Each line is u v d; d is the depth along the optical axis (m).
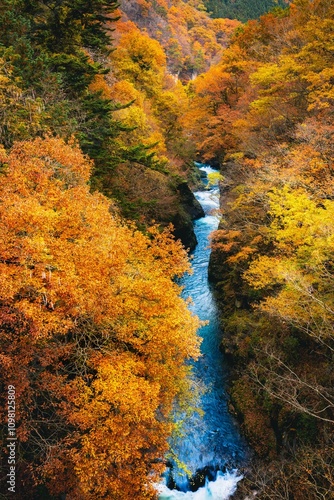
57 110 14.41
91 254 8.90
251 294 19.42
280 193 13.87
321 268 12.11
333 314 11.27
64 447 9.45
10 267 8.03
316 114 19.05
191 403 14.36
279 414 13.98
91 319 10.12
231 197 23.14
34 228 8.28
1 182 9.09
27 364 9.39
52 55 17.73
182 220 29.98
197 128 38.97
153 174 25.78
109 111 19.58
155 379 10.27
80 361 10.39
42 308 8.45
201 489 13.41
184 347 10.94
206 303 23.86
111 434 8.80
